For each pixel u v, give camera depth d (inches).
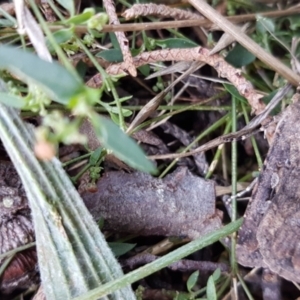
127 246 7.3
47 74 4.0
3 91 6.2
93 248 6.4
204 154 8.2
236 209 7.8
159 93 8.0
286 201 6.4
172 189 7.6
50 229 6.3
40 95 4.9
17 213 7.0
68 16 7.8
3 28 7.5
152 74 7.9
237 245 6.8
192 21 7.8
